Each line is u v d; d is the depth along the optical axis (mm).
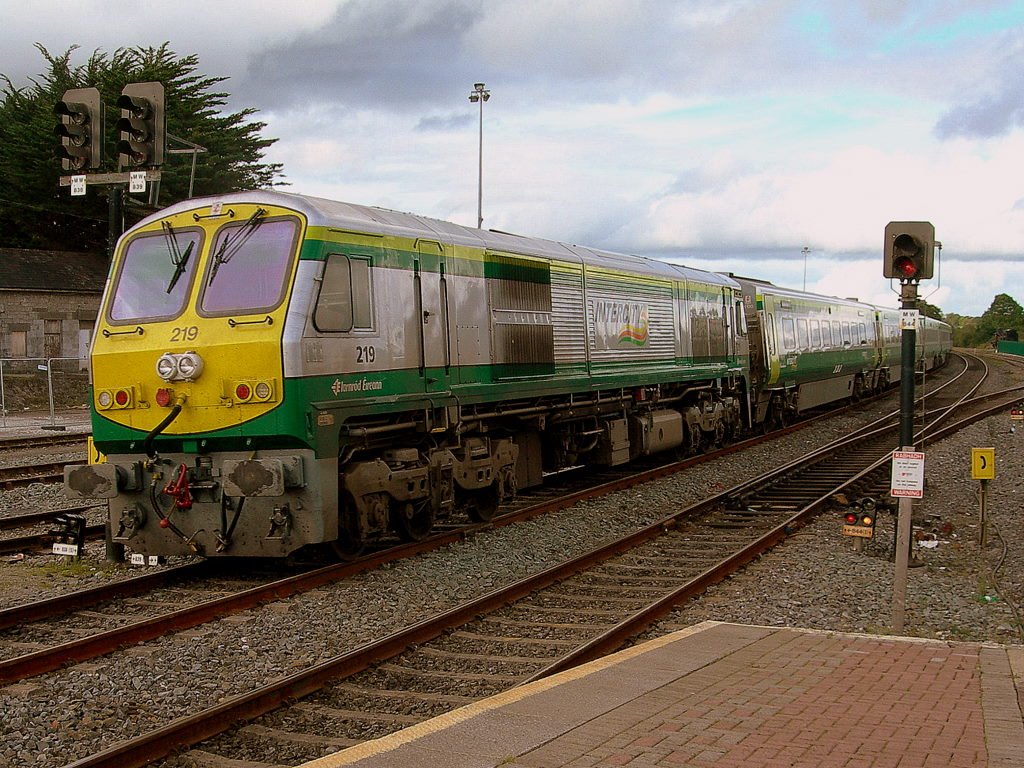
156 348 10414
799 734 5594
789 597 10062
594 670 6988
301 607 9367
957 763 5109
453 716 5938
